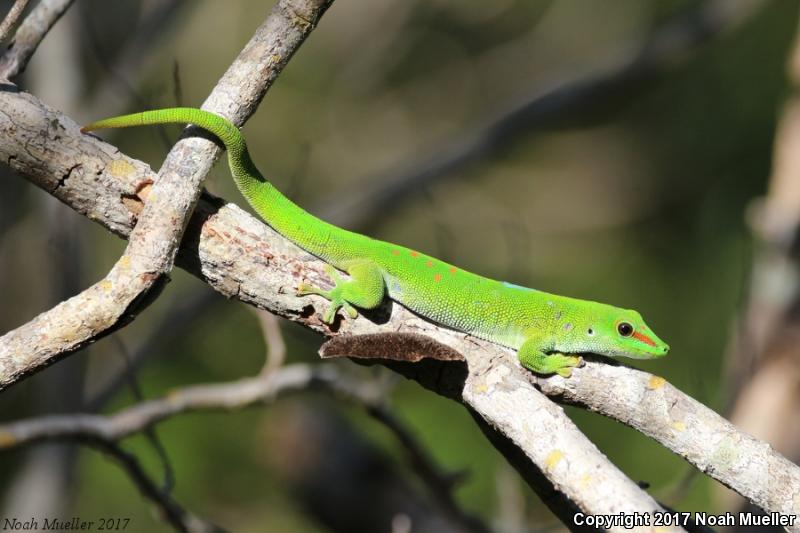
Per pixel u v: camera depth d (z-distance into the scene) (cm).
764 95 1909
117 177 570
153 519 1315
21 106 569
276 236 600
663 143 2119
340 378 951
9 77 627
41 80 1251
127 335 1527
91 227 1291
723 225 1866
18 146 563
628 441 1404
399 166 1571
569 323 709
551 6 2144
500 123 1527
